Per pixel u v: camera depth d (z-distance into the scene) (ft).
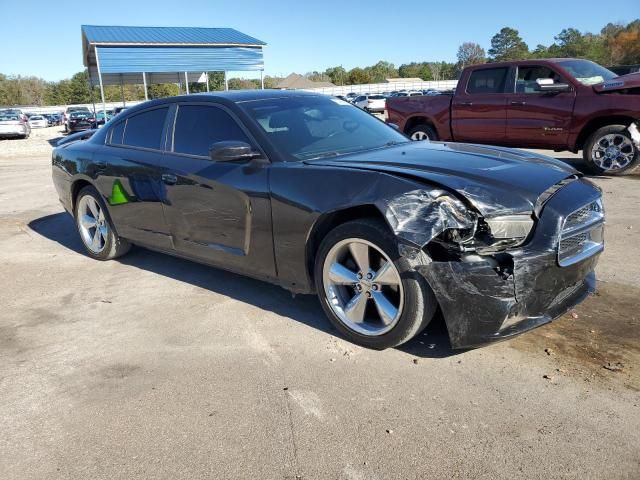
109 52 78.13
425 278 9.29
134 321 12.77
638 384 9.06
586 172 29.09
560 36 344.08
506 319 9.12
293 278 11.59
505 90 30.66
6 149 66.28
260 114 12.99
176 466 7.77
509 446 7.79
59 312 13.58
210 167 12.84
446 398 8.98
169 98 15.03
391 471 7.43
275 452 7.94
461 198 9.39
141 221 15.31
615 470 7.21
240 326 12.13
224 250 12.83
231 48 84.48
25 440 8.52
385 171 10.23
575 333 10.87
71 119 103.86
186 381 9.98
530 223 9.51
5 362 11.09
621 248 16.06
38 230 22.58
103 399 9.53
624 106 26.16
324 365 10.23
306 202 10.76
